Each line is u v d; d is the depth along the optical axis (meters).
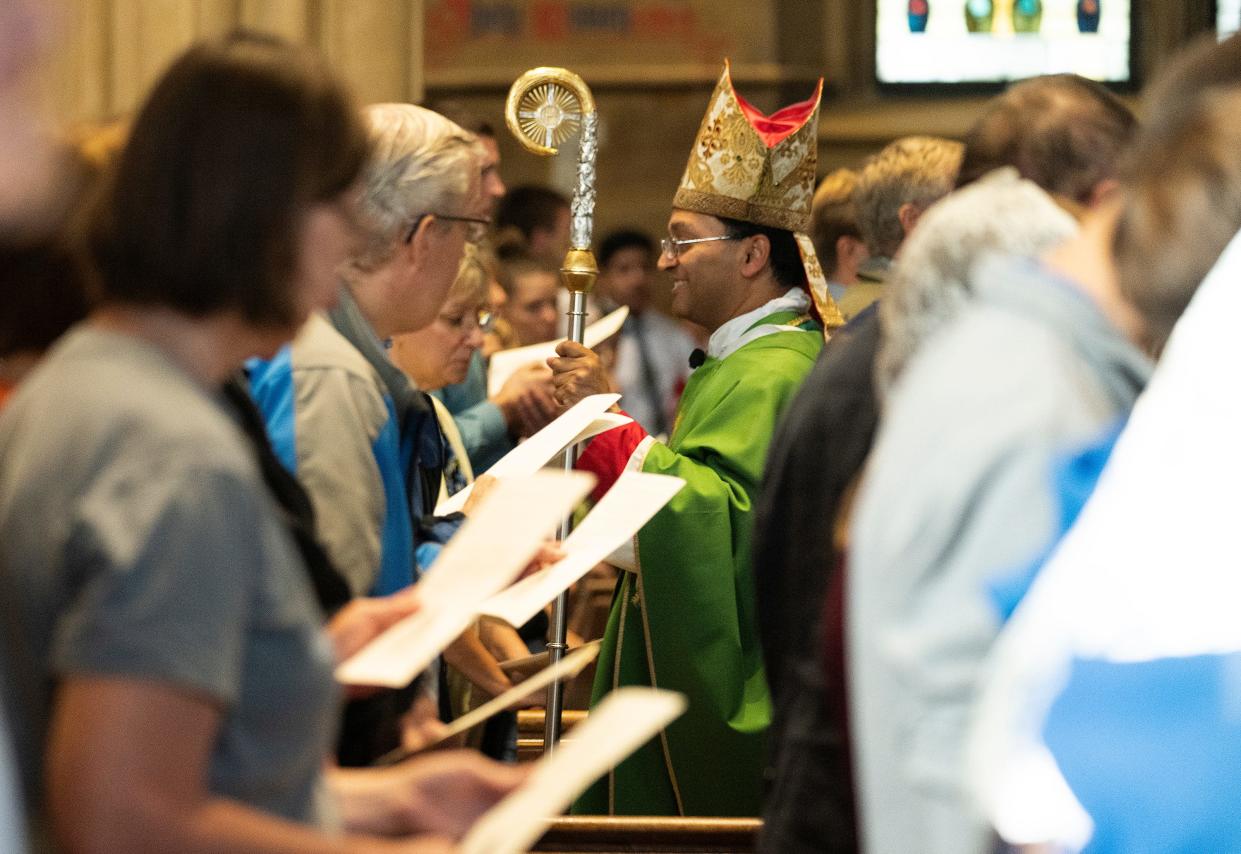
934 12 18.27
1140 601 2.88
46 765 2.75
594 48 18.00
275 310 3.06
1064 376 3.12
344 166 3.15
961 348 3.19
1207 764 2.90
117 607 2.71
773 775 4.04
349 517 4.46
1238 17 17.95
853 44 18.27
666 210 17.89
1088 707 2.93
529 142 6.64
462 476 6.83
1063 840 2.93
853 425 4.03
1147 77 18.14
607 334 7.13
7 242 3.53
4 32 2.10
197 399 2.92
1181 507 2.90
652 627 6.48
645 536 6.44
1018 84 4.29
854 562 3.15
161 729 2.70
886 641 3.08
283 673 2.94
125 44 11.06
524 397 7.94
